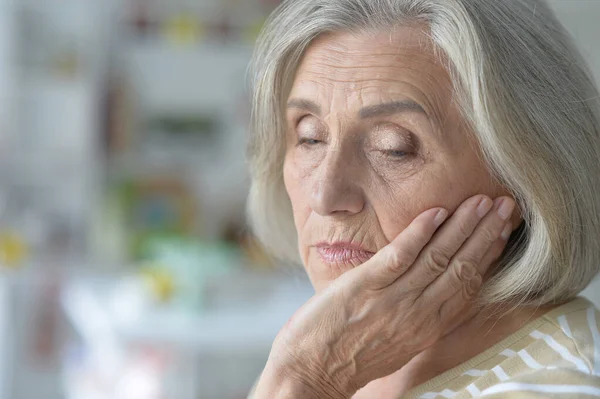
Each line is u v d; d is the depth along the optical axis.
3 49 3.18
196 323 2.37
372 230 0.82
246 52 3.40
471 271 0.79
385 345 0.81
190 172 3.47
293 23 0.85
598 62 2.04
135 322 2.35
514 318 0.83
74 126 3.28
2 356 3.18
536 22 0.83
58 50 3.29
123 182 3.41
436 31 0.78
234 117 3.52
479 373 0.81
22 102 3.23
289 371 0.83
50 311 3.23
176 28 3.33
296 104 0.85
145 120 3.47
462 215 0.79
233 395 3.00
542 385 0.75
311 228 0.87
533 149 0.78
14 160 3.25
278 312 2.53
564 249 0.80
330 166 0.81
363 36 0.81
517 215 0.82
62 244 3.30
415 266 0.79
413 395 0.83
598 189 0.84
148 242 3.32
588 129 0.83
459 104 0.78
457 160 0.79
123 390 2.35
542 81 0.79
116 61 3.39
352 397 0.92
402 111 0.79
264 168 1.01
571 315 0.80
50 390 3.27
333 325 0.81
